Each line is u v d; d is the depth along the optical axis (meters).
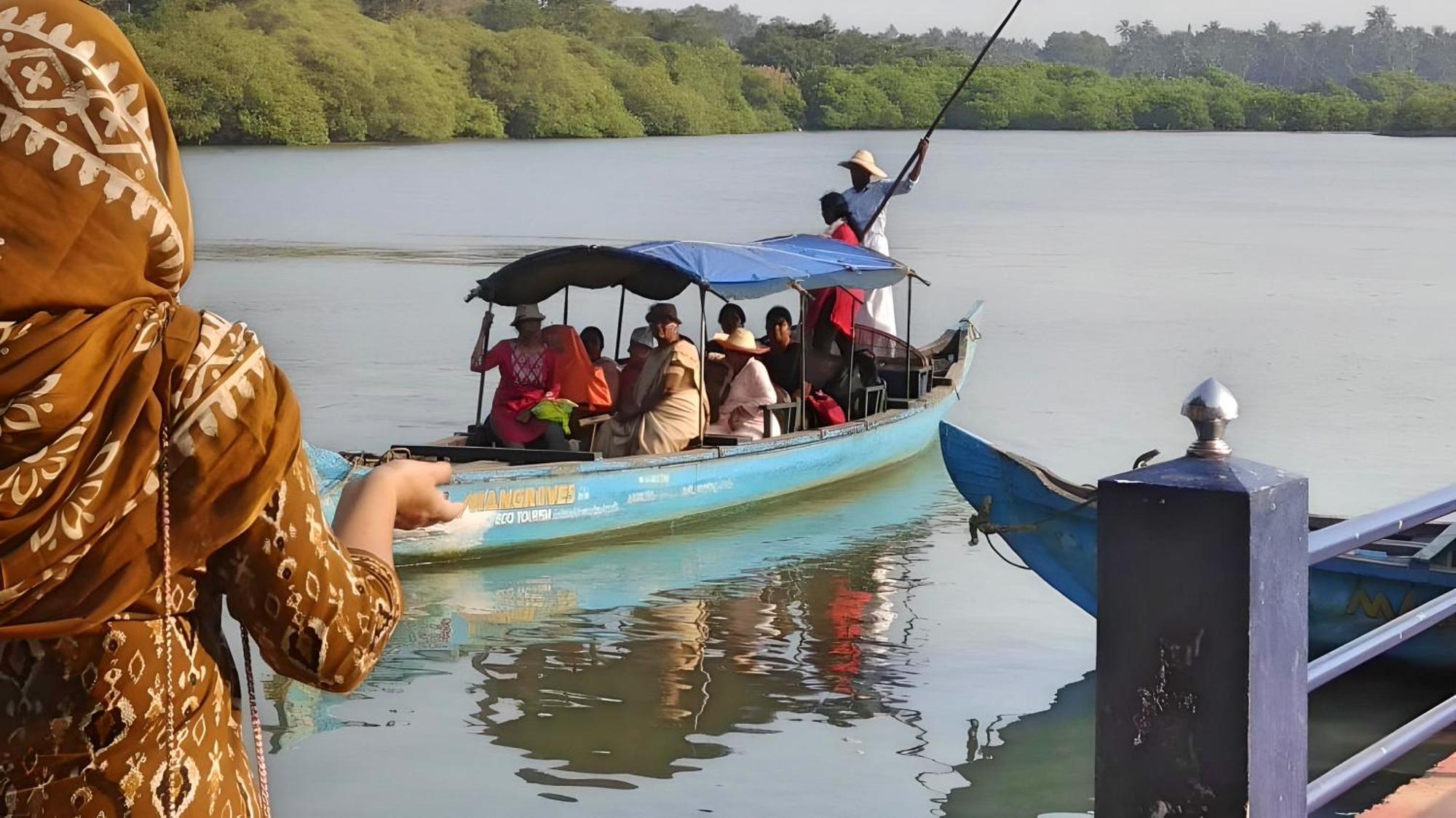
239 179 58.03
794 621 9.47
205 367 1.70
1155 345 21.44
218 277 28.20
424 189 54.06
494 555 10.90
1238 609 2.95
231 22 86.00
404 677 8.31
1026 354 20.64
